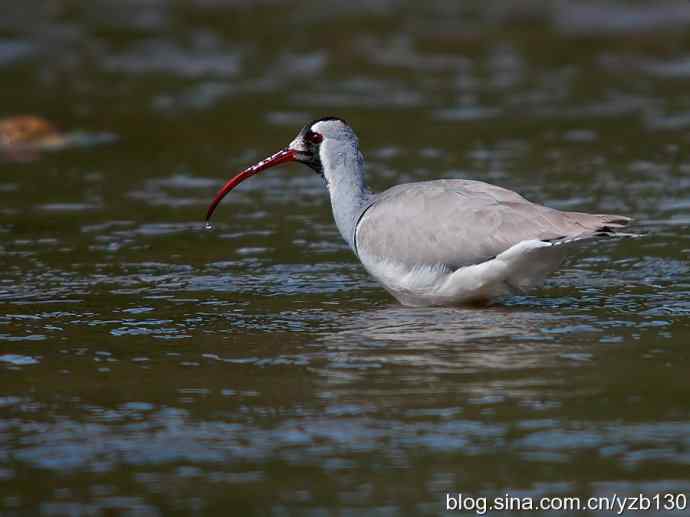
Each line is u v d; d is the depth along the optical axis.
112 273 15.51
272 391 11.10
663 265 15.44
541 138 22.56
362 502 8.94
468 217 13.18
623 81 26.75
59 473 9.47
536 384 11.12
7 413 10.67
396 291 13.76
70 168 21.33
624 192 18.97
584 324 12.95
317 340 12.59
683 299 13.88
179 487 9.21
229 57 29.53
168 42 30.73
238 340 12.65
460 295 13.46
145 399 10.96
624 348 12.09
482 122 23.83
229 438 10.06
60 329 13.15
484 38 30.61
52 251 16.58
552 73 27.61
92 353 12.29
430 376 11.38
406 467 9.48
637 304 13.72
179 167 21.33
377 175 20.20
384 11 33.19
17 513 8.82
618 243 16.50
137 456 9.75
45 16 32.88
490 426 10.20
